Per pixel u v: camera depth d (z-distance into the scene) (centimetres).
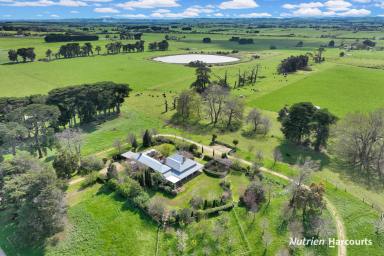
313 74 18225
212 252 4506
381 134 6969
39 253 4494
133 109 11550
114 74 18088
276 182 6334
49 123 9088
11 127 7150
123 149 7831
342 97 13100
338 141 7875
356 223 5119
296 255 4438
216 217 5241
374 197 5966
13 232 4888
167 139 8388
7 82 15500
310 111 8156
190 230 4912
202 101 11181
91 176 6325
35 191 4691
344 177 6706
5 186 4819
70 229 4950
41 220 4603
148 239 4744
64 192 5947
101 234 4838
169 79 16938
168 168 6475
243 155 7650
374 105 11906
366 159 7325
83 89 10044
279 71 19050
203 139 8712
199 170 6744
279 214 5291
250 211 5325
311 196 5278
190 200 5716
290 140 8644
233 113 9694
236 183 6353
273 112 11181
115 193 5866
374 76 17375
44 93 13388
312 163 7044
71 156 6600
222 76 17525
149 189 6116
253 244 4653
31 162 5656
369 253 4525
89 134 9056
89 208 5438
